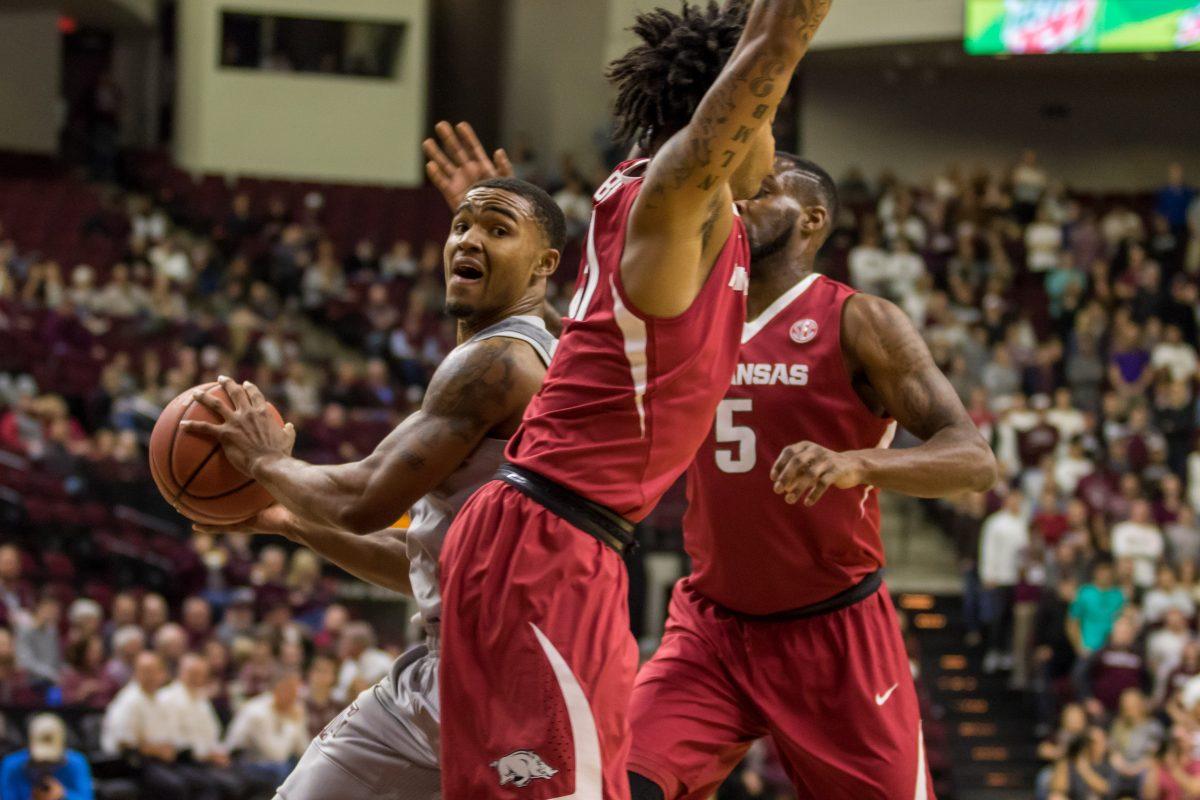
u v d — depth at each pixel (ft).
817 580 12.41
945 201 71.67
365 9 81.92
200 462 11.24
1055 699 44.42
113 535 45.80
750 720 12.77
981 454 11.07
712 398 10.11
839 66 75.87
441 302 65.31
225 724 35.09
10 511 44.78
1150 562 47.93
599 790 9.60
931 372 11.75
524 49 84.33
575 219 69.31
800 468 9.80
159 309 59.26
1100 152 78.64
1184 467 54.80
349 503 10.51
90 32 88.38
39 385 52.29
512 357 10.64
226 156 80.84
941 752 43.52
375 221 74.23
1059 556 46.11
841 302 12.23
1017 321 61.93
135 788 30.66
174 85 85.97
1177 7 63.31
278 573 44.11
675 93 9.95
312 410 54.29
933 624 51.31
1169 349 59.47
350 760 11.64
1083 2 64.13
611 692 9.73
